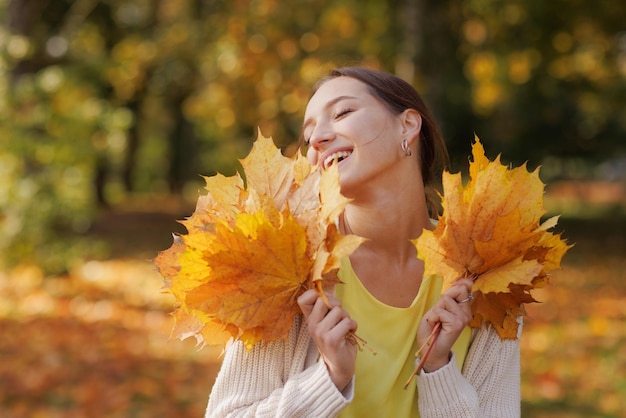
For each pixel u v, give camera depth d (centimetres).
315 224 178
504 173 189
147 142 3188
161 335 796
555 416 540
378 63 1287
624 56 1725
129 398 577
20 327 813
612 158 2016
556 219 188
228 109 1416
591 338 778
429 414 190
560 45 1609
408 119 208
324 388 177
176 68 1634
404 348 199
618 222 2006
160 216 2305
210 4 1487
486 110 1728
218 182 195
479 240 190
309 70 1301
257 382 188
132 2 1684
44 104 998
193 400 585
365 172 199
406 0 1266
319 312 178
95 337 780
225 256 174
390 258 207
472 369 204
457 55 1547
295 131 1483
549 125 1839
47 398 576
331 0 1312
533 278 194
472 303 199
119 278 1155
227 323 180
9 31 1032
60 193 1019
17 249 1024
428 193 228
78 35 1209
